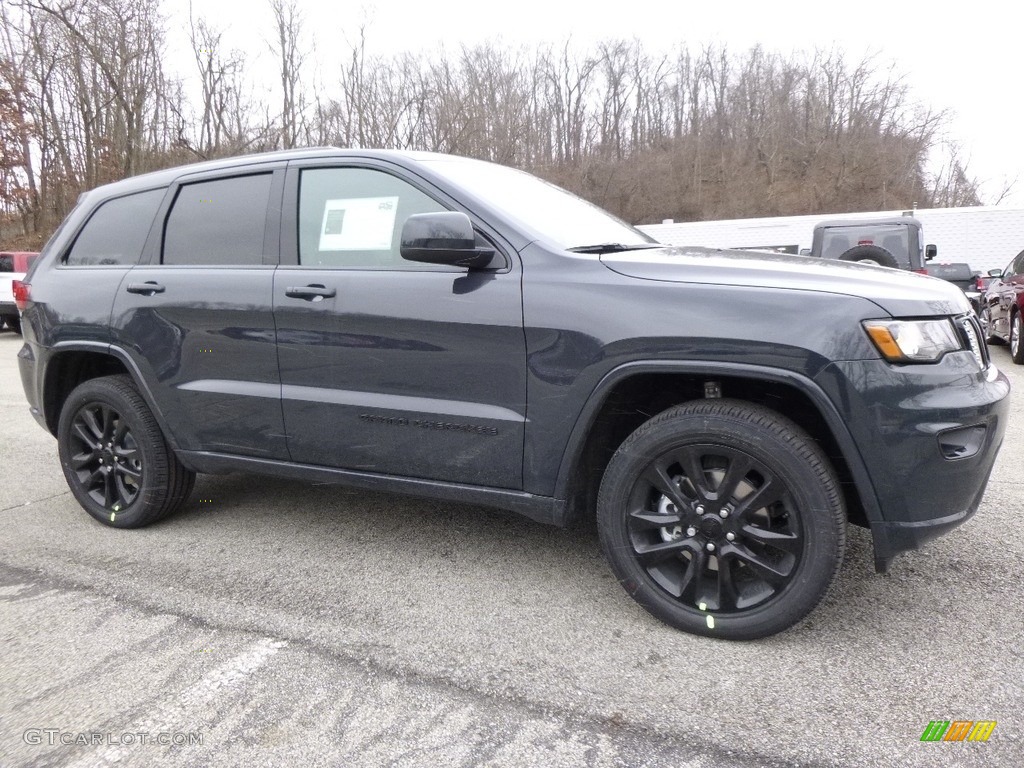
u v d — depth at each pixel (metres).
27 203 25.83
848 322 2.31
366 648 2.57
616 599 2.90
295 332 3.10
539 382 2.68
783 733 2.07
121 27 23.19
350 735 2.10
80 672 2.45
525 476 2.78
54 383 3.92
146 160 24.67
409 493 3.04
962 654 2.45
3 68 23.64
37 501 4.25
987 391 2.44
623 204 55.62
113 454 3.74
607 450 2.90
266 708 2.23
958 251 16.45
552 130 53.16
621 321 2.53
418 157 3.12
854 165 59.66
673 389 2.82
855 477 2.35
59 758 2.03
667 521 2.60
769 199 58.12
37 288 3.89
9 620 2.82
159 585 3.10
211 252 3.42
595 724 2.13
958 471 2.34
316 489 4.31
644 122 59.72
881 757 1.97
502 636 2.63
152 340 3.47
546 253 2.75
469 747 2.04
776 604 2.46
